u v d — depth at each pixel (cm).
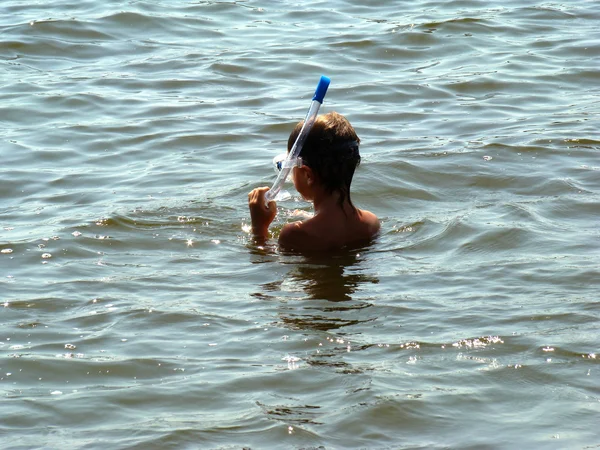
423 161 1575
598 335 948
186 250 1242
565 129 1759
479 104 1977
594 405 823
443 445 765
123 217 1351
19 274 1151
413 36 2491
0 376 894
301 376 880
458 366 895
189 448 764
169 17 2692
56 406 834
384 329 980
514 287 1082
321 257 1210
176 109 1966
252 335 973
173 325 1002
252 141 1767
